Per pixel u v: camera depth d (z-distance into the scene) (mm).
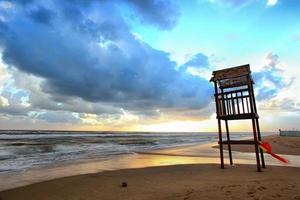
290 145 27344
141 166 13867
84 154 21469
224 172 10438
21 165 14578
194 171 11055
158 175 10281
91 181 9344
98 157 19281
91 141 41688
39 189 8305
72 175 11039
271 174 9648
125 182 8312
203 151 24812
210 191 6621
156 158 18516
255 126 10852
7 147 25969
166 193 6773
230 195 6059
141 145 35719
